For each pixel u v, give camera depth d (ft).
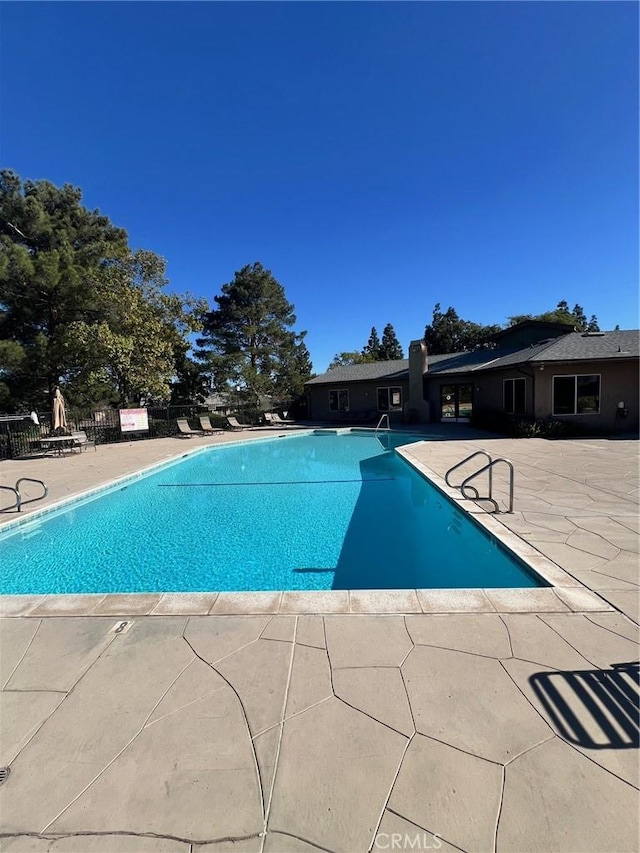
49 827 5.03
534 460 30.22
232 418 72.95
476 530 16.92
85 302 56.03
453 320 162.50
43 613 10.36
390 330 209.56
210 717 6.77
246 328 101.86
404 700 6.98
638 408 45.29
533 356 47.03
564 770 5.54
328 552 17.81
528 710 6.66
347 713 6.73
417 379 65.98
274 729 6.46
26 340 58.44
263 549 18.30
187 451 43.62
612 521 16.46
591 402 45.96
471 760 5.76
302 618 9.77
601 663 7.79
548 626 9.09
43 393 57.52
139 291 62.08
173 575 16.06
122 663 8.31
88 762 5.97
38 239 66.44
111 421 58.34
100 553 18.31
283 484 29.96
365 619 9.62
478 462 30.04
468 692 7.12
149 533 20.62
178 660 8.36
